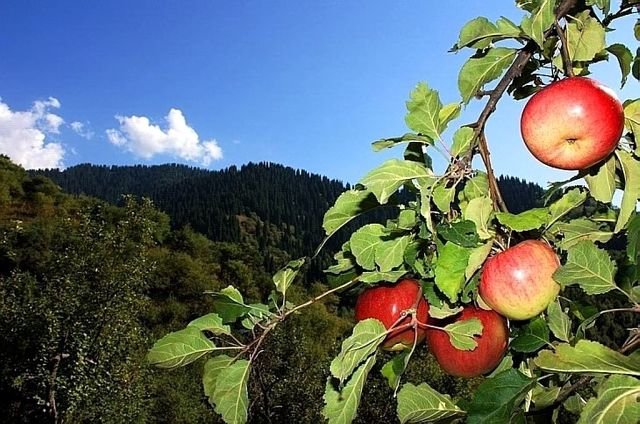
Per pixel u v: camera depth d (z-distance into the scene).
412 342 2.04
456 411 1.78
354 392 1.80
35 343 17.84
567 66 1.74
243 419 2.02
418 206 1.67
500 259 1.81
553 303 1.79
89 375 17.81
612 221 2.03
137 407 18.80
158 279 46.06
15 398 18.11
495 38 1.77
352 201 1.90
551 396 1.75
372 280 1.87
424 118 1.78
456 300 1.76
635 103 1.74
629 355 1.48
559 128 1.65
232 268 52.34
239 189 112.69
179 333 2.06
